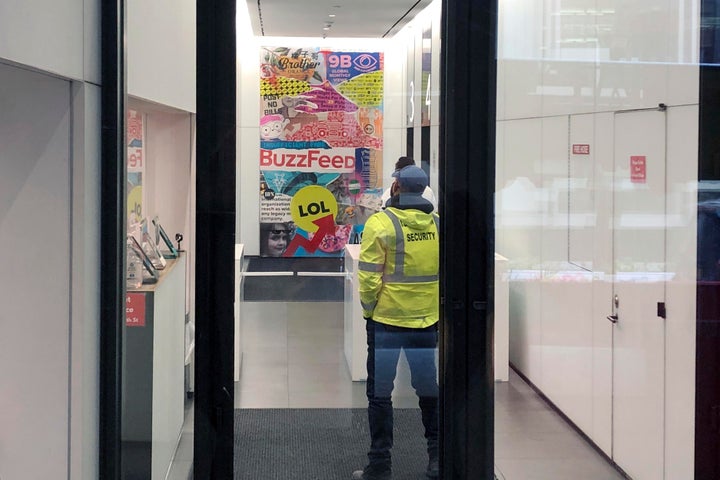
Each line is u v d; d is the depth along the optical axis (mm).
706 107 3537
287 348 4660
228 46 3367
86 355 2889
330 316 4727
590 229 4664
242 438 4367
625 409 4312
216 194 3412
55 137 2779
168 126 4121
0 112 2758
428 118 4016
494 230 3543
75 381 2852
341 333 4766
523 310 5000
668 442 3893
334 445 4328
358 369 4797
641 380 4137
